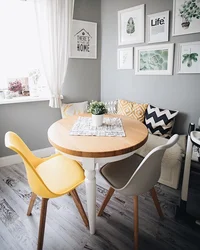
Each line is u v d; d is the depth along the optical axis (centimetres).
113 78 315
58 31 256
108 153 121
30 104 268
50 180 143
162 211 178
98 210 179
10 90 259
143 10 256
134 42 275
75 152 122
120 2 280
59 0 249
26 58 268
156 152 117
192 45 223
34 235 153
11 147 117
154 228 159
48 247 143
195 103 233
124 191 132
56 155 181
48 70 262
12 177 234
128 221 167
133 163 164
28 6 250
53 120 294
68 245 144
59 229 158
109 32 303
